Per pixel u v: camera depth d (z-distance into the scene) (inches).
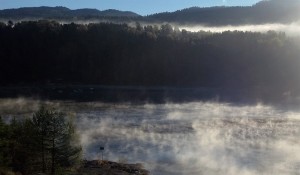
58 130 1625.2
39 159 1626.5
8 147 1571.1
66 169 1651.1
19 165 1609.3
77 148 1689.2
